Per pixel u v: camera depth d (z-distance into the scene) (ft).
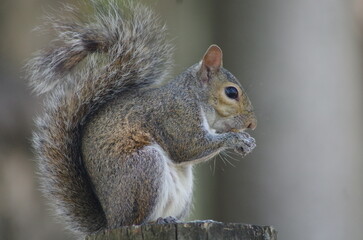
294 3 49.16
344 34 49.52
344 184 48.11
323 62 48.78
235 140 36.42
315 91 48.52
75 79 35.58
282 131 48.29
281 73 48.67
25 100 42.37
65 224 36.27
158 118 35.47
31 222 41.68
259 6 49.62
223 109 37.65
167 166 34.58
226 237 27.63
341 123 48.52
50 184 34.94
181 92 36.60
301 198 48.03
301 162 48.21
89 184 34.73
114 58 35.76
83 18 37.47
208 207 49.44
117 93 35.76
